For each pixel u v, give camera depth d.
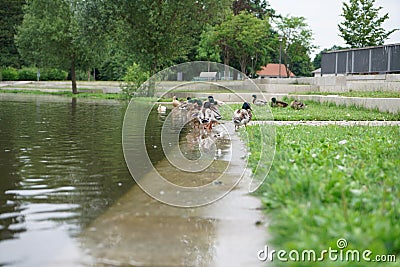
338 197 3.90
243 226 3.70
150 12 23.78
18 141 8.76
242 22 39.50
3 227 3.79
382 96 16.27
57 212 4.17
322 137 7.83
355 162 5.22
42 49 31.81
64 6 30.64
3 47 50.31
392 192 4.00
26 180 5.47
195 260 3.04
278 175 4.78
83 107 19.19
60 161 6.67
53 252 3.24
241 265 2.99
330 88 23.20
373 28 34.28
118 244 3.35
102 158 6.90
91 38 25.53
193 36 28.83
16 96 29.17
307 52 46.47
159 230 3.64
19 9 50.81
